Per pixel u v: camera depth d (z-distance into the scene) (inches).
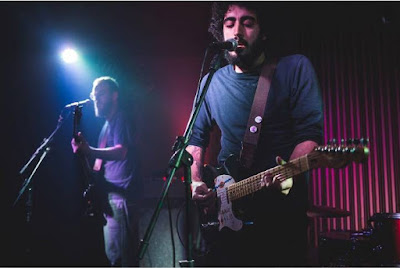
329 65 188.4
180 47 204.5
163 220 178.7
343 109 185.5
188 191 82.0
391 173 177.3
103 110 160.2
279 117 87.6
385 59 180.2
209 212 91.4
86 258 189.2
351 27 186.7
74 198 192.1
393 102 178.4
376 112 181.0
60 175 193.9
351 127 183.9
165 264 176.4
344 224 183.3
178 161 81.1
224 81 94.9
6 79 199.6
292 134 87.5
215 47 88.0
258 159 87.4
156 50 205.6
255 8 91.3
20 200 184.5
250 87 91.2
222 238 89.0
